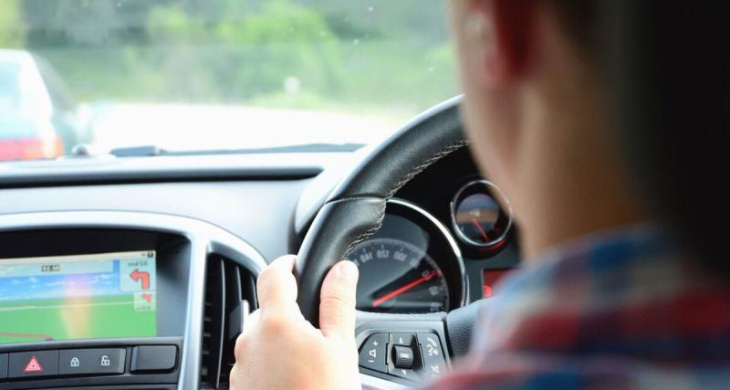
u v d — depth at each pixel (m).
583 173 0.46
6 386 1.87
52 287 1.93
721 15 0.42
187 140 2.74
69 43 10.93
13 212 2.00
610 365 0.43
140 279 1.93
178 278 1.93
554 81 0.47
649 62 0.42
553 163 0.48
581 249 0.46
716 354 0.43
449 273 1.94
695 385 0.43
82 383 1.87
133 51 11.88
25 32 10.16
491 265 1.99
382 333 1.68
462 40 0.52
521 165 0.51
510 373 0.45
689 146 0.42
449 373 0.49
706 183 0.42
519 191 0.51
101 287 1.93
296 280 1.24
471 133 0.54
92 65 11.23
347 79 12.24
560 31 0.46
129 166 2.10
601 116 0.45
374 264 1.92
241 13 12.90
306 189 1.92
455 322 1.69
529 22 0.47
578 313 0.45
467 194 1.96
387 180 1.33
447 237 1.92
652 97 0.42
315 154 2.22
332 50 12.52
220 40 12.91
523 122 0.50
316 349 0.98
